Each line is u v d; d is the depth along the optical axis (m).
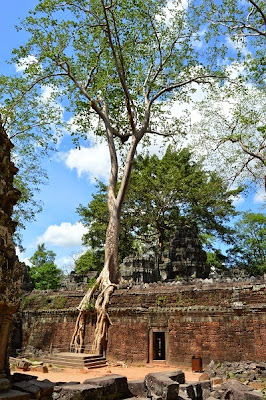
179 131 22.94
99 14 18.88
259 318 18.41
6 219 6.26
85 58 21.47
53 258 52.56
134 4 18.16
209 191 31.33
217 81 20.88
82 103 22.34
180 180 32.59
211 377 15.81
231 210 33.94
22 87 18.78
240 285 19.94
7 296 5.79
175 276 32.22
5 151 6.57
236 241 35.88
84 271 39.31
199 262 32.66
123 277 32.19
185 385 9.73
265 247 39.28
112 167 20.42
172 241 33.97
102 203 35.09
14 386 5.95
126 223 33.62
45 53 18.25
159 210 34.38
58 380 13.62
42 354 22.53
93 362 18.05
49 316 25.52
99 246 36.22
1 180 6.20
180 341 20.12
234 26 16.45
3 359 5.76
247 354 18.03
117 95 22.22
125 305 22.66
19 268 6.40
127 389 8.98
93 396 7.75
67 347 23.20
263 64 17.09
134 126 20.08
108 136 20.94
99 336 18.94
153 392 8.98
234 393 9.61
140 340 21.17
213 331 19.38
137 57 21.19
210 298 20.34
